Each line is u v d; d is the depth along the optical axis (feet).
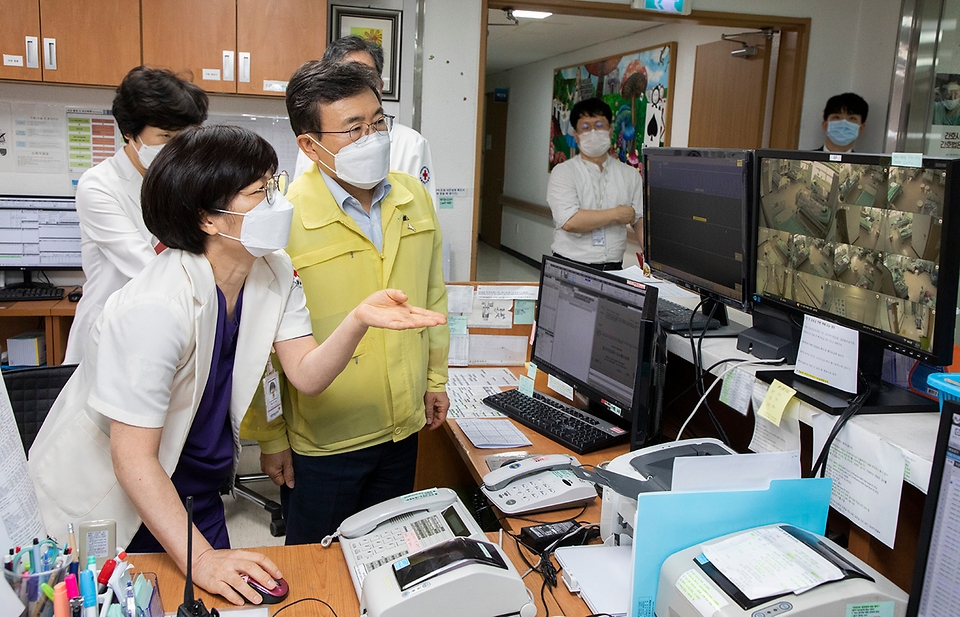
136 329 3.73
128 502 4.13
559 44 23.88
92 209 7.31
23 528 3.21
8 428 3.28
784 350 5.06
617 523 4.30
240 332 4.41
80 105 11.16
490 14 18.38
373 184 5.25
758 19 14.01
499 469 5.16
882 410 4.10
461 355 7.96
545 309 6.82
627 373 5.66
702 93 17.61
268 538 9.12
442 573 3.44
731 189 5.25
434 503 4.60
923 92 13.01
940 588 2.98
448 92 12.46
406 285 5.72
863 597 3.12
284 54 10.59
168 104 6.93
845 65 14.65
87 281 7.80
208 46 10.37
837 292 4.33
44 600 3.00
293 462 5.84
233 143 3.91
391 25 11.91
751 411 5.75
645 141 20.68
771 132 15.17
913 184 3.65
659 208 6.36
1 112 10.99
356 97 5.05
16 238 10.98
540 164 28.66
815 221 4.45
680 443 4.52
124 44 10.12
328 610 3.77
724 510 3.57
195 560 3.84
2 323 11.35
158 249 6.01
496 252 33.12
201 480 4.56
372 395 5.57
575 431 6.02
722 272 5.62
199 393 4.13
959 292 3.58
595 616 3.68
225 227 3.96
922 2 12.81
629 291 5.66
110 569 3.26
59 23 9.92
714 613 3.09
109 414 3.70
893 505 3.66
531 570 4.17
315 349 4.69
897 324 3.89
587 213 12.45
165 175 3.85
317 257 5.35
